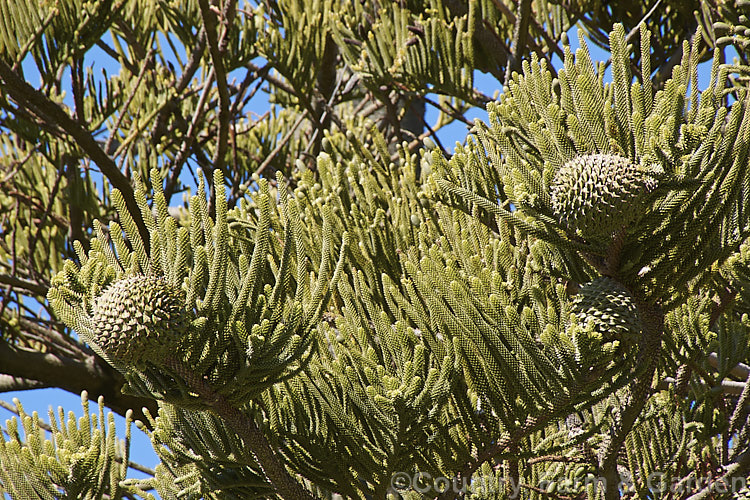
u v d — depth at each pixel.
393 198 3.59
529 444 3.45
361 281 3.29
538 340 3.19
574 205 3.07
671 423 3.59
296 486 3.23
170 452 3.34
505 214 3.18
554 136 3.17
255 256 3.11
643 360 3.19
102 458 3.45
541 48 4.91
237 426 3.15
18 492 3.40
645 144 3.11
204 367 3.08
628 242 3.14
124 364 3.05
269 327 3.09
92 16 4.86
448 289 3.21
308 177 3.63
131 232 3.12
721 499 3.48
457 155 3.36
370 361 3.21
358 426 3.27
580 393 3.18
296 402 3.28
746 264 3.41
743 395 3.52
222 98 4.51
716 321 3.67
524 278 3.33
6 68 4.37
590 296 3.15
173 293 3.05
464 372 3.23
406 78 4.91
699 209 3.14
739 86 3.55
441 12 4.71
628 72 3.17
